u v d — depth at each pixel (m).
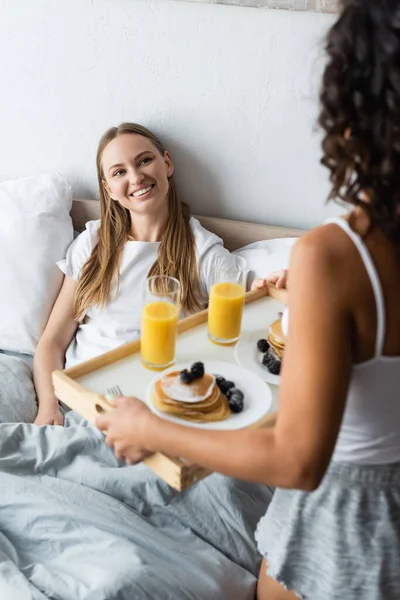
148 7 1.76
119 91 1.89
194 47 1.75
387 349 0.74
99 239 1.87
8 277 1.89
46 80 1.97
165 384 1.12
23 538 1.27
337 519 0.90
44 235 1.91
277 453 0.69
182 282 1.77
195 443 0.78
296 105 1.71
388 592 0.92
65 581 1.15
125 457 0.91
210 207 1.93
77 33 1.87
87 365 1.21
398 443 0.86
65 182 2.01
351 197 0.71
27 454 1.44
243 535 1.33
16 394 1.67
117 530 1.26
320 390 0.67
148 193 1.76
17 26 1.93
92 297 1.81
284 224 1.87
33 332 1.88
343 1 0.66
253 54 1.70
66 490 1.34
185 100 1.83
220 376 1.17
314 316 0.68
